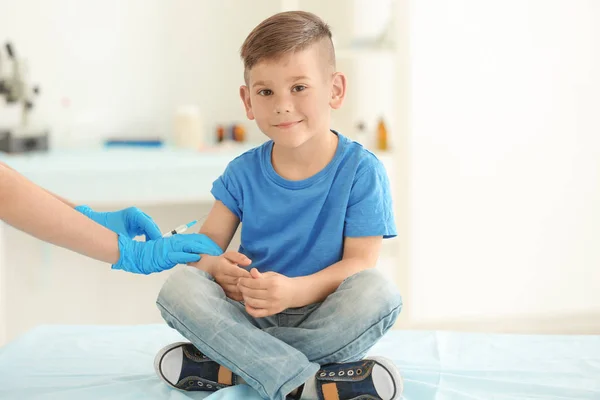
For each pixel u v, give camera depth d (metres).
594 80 2.92
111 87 2.81
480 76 2.86
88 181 2.36
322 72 1.35
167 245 1.43
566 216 2.98
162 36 2.82
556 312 3.02
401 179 2.72
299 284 1.32
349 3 2.85
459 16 2.82
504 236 2.95
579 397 1.30
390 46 2.72
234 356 1.27
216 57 2.86
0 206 1.33
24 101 2.72
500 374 1.41
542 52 2.88
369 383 1.25
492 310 2.98
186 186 2.42
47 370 1.47
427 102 2.83
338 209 1.42
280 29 1.32
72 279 2.81
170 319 1.32
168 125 2.86
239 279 1.32
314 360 1.30
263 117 1.35
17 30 2.72
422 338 1.64
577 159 2.96
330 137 1.45
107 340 1.66
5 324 2.71
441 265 2.92
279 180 1.44
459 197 2.90
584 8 2.88
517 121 2.90
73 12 2.75
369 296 1.29
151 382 1.40
